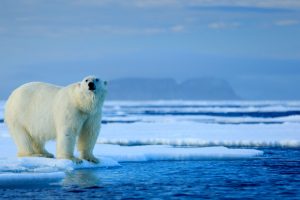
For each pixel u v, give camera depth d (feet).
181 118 481.87
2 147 187.93
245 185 117.60
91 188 112.57
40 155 141.90
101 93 131.13
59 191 109.19
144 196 104.94
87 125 136.56
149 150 178.29
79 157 141.59
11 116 142.31
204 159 166.61
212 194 107.24
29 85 143.43
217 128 309.01
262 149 204.33
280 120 416.67
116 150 177.17
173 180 123.75
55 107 134.72
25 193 107.14
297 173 136.87
